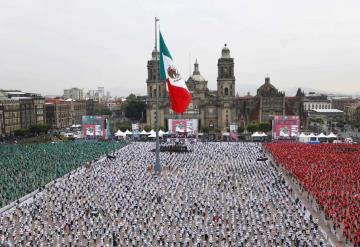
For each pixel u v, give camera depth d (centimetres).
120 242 6025
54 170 11238
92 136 18425
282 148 14188
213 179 10031
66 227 6669
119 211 7456
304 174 9938
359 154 12875
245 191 8812
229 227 6569
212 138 18750
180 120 17488
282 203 7844
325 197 7931
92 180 9962
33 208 7619
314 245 5828
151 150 14762
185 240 5856
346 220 6525
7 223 6794
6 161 12688
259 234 6294
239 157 13362
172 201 8062
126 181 9812
